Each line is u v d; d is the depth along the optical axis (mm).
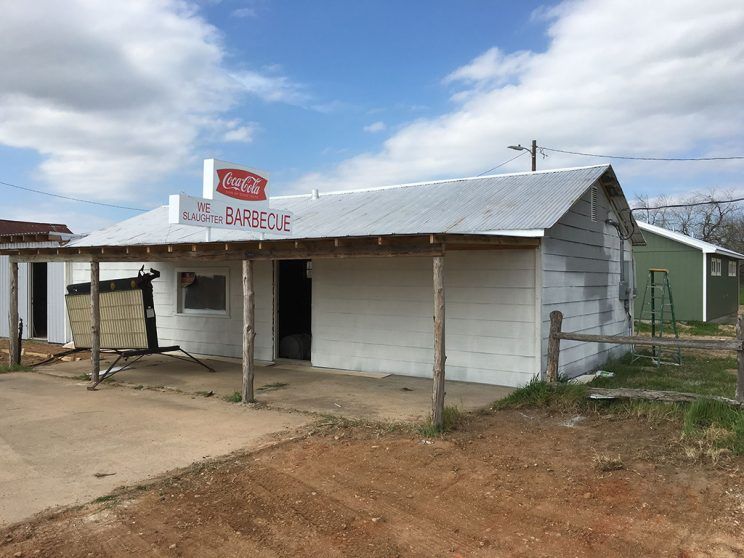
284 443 5992
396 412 7352
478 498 4559
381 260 10469
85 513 4273
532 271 8914
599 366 11516
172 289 13422
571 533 3955
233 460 5461
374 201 12297
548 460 5398
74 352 13008
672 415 6500
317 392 8695
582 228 10641
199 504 4445
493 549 3742
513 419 6918
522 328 8992
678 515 4211
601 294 11734
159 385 9352
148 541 3844
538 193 10211
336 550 3725
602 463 5207
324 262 11102
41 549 3713
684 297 22188
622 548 3742
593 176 10688
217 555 3662
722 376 10273
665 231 22375
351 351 10805
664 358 12570
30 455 5656
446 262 9695
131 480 4953
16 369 10969
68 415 7309
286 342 12266
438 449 5758
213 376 10211
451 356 9625
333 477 5016
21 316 16359
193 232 13195
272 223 10336
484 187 11555
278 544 3809
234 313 12586
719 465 5102
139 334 10680
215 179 9234
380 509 4359
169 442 6078
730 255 24141
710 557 3613
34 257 10859
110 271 14422
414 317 10109
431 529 4031
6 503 4453
